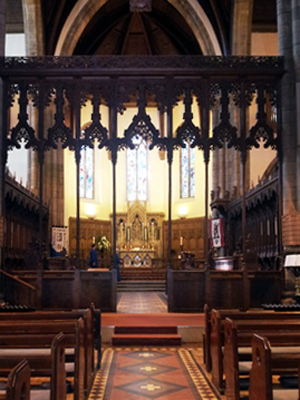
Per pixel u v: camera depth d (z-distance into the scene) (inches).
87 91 598.2
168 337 436.1
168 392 281.3
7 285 564.7
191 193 1309.1
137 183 1382.9
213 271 565.3
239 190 969.5
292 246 550.0
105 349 418.0
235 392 240.2
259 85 600.7
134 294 907.4
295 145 590.2
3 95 595.5
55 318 322.7
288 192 586.2
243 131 596.1
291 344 261.9
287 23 605.6
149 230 1305.4
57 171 1018.1
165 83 599.8
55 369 197.3
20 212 781.3
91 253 836.0
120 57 594.2
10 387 136.9
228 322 259.1
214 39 1023.6
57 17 987.3
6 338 249.6
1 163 586.6
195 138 593.6
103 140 592.4
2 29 605.3
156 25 1217.4
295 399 200.8
